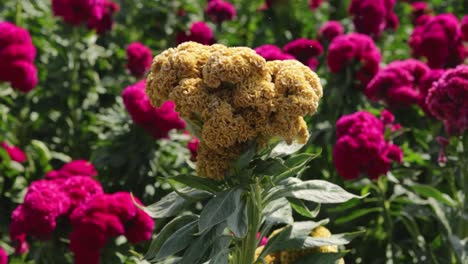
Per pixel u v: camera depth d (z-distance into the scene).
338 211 5.42
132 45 7.13
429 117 5.63
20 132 6.66
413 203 5.14
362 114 4.97
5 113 6.38
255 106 3.07
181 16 9.11
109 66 7.67
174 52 3.20
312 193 3.24
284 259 3.75
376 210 5.44
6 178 5.97
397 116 5.89
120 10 9.16
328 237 3.54
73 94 7.05
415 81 5.94
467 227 4.97
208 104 3.05
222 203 3.06
